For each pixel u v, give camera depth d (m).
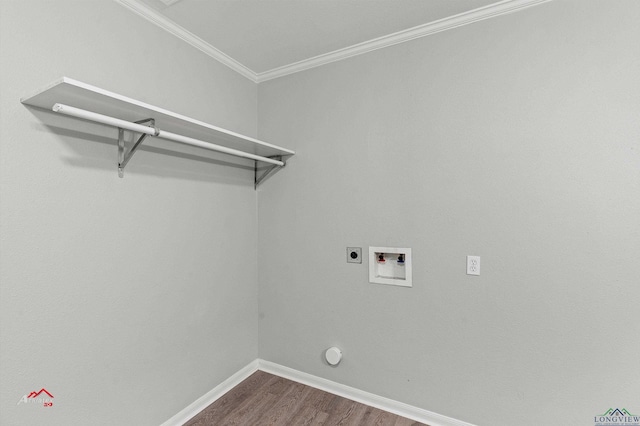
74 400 1.31
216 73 2.04
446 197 1.75
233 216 2.19
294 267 2.25
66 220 1.29
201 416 1.85
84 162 1.35
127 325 1.52
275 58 2.14
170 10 1.61
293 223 2.26
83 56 1.35
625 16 1.37
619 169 1.38
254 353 2.39
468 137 1.69
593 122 1.42
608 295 1.41
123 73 1.50
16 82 1.14
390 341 1.92
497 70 1.62
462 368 1.72
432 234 1.79
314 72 2.16
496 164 1.62
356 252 2.02
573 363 1.48
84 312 1.35
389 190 1.91
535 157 1.54
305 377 2.22
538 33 1.52
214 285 2.03
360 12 1.65
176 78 1.77
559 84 1.49
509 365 1.61
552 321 1.51
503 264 1.61
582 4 1.44
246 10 1.62
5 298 1.12
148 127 1.35
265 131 2.38
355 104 2.02
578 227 1.46
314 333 2.18
